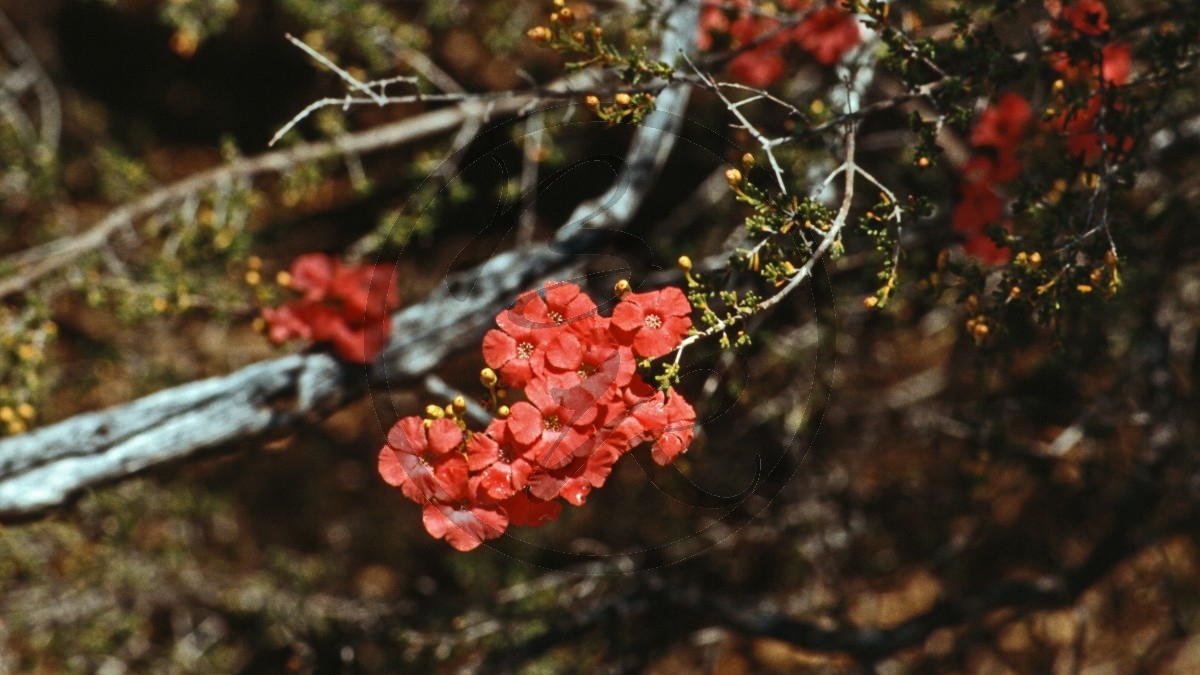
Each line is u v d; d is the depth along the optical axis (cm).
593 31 63
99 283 83
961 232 73
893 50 65
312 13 88
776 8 75
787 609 95
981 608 86
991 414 81
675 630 86
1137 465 83
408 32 92
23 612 95
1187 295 93
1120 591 98
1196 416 91
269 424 75
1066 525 101
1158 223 77
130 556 102
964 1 73
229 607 102
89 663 98
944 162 77
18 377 80
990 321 65
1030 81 72
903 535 102
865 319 92
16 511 75
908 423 99
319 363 75
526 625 84
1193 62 67
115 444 75
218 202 89
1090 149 69
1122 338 84
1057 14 70
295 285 75
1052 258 64
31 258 88
